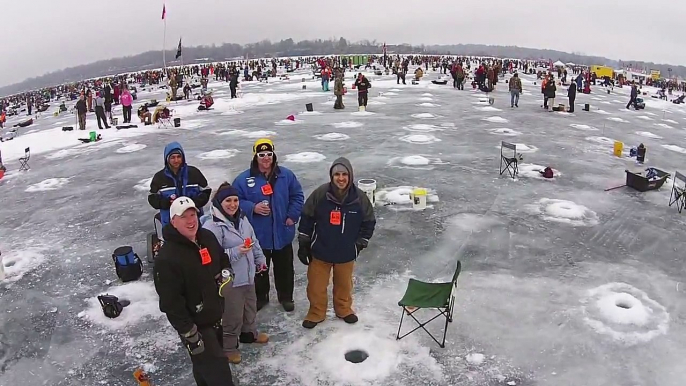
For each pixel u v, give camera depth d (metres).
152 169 11.48
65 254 6.77
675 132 17.66
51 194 9.86
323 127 15.81
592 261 6.18
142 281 5.87
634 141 14.84
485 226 7.30
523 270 5.92
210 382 3.35
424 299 4.32
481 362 4.19
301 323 4.79
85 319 5.06
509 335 4.57
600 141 14.16
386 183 9.46
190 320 3.20
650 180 8.98
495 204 8.27
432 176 9.91
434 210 7.98
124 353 4.48
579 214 7.72
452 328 4.68
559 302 5.16
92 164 12.32
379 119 17.23
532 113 19.36
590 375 4.03
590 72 44.25
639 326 4.69
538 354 4.30
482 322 4.79
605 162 11.48
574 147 13.05
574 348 4.38
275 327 4.73
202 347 3.26
